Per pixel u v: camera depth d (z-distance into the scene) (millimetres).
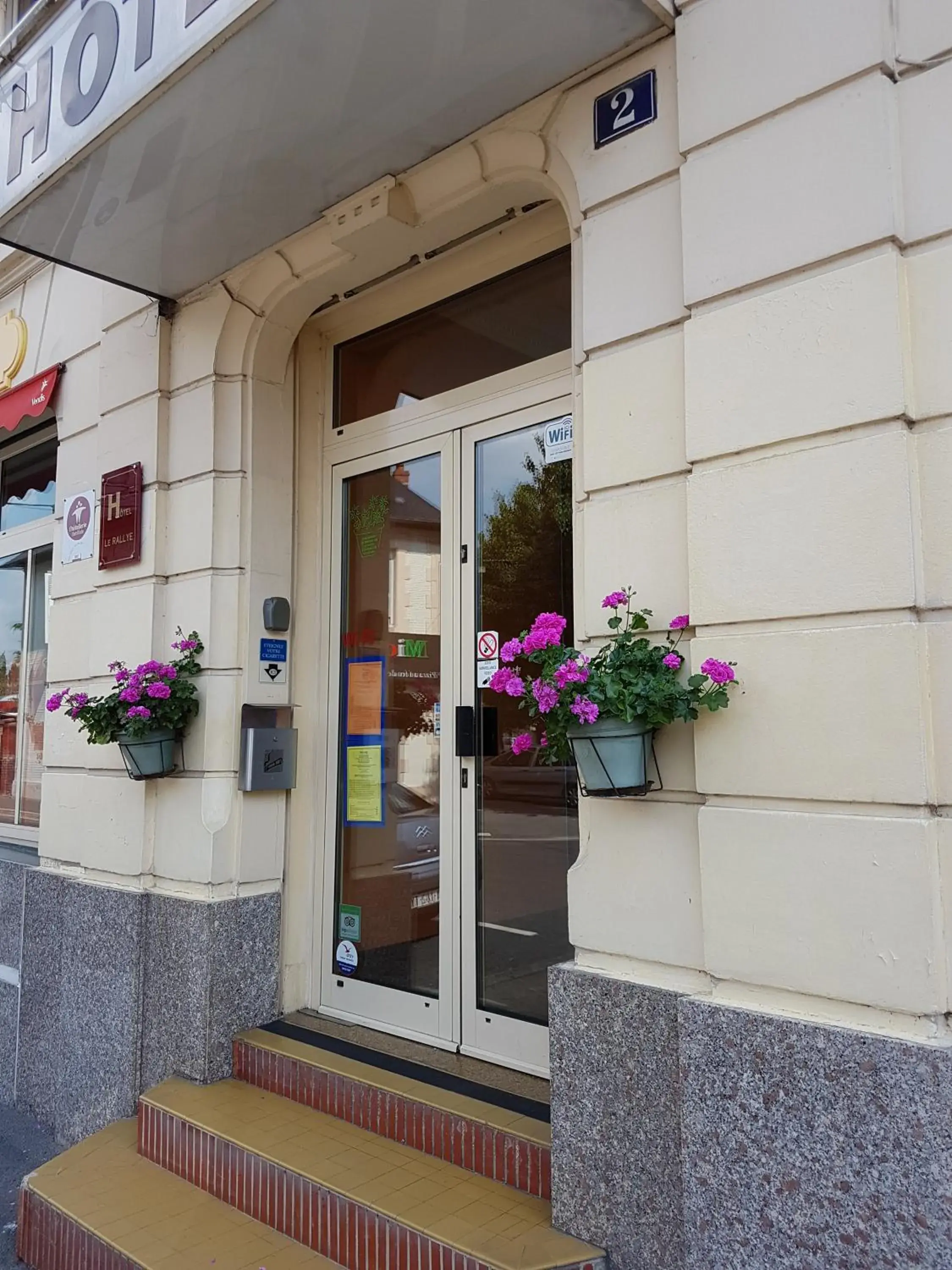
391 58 2846
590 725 2475
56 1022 4539
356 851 4113
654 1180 2453
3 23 5492
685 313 2672
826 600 2279
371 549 4246
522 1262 2455
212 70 2881
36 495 6152
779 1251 2178
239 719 4086
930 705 2143
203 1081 3783
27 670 6074
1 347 5695
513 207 3508
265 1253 2918
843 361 2299
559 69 2926
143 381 4492
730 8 2566
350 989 4035
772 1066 2221
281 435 4316
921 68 2277
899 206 2268
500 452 3756
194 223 3771
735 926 2352
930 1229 1981
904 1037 2076
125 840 4289
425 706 3912
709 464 2527
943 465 2176
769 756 2334
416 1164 3031
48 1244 3303
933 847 2096
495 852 3584
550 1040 2699
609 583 2785
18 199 3570
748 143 2508
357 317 4352
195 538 4211
